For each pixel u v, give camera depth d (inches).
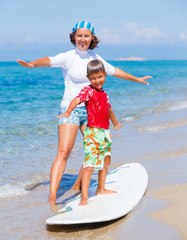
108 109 152.6
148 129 338.3
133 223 122.6
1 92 726.5
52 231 123.2
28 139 298.4
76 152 259.8
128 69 2650.1
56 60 163.9
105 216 123.8
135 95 698.8
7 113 434.6
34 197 165.2
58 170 161.2
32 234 121.3
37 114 430.0
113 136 309.7
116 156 236.5
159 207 135.9
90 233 118.8
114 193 151.5
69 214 127.6
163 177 181.2
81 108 165.0
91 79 143.3
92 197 147.9
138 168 188.7
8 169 212.7
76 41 165.8
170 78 1378.0
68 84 169.0
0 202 157.2
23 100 579.8
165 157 226.7
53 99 598.9
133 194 148.4
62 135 164.1
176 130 328.2
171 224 119.3
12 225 129.8
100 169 144.5
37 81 1070.4
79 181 178.7
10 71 1839.3
